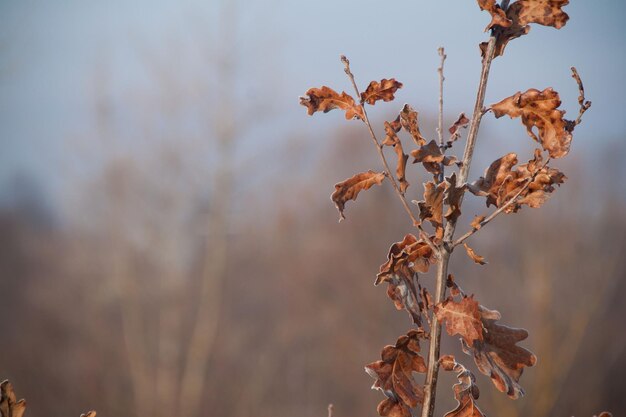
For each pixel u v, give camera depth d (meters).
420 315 1.72
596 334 19.39
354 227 24.80
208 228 25.00
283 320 25.00
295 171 26.53
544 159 1.73
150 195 24.58
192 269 26.14
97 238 25.16
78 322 24.83
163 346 24.73
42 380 24.38
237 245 26.50
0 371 24.22
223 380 25.08
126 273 24.27
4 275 25.92
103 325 25.22
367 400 23.48
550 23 1.69
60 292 25.17
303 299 24.81
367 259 24.28
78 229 25.53
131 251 24.47
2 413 1.73
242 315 26.14
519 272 19.16
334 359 24.11
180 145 24.66
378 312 23.95
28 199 29.62
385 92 1.81
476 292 19.02
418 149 1.73
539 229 19.45
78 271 25.30
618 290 19.53
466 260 19.23
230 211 25.33
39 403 24.16
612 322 19.44
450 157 1.73
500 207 1.69
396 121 1.78
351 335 24.00
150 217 24.55
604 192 20.56
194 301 25.91
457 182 1.72
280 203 26.30
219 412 24.70
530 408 18.08
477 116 1.71
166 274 25.00
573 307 18.88
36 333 24.89
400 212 24.89
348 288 24.38
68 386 24.38
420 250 1.73
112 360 24.72
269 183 26.50
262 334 25.45
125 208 24.28
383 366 1.72
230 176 24.88
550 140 1.66
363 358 23.78
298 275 24.91
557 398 19.05
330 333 24.25
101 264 24.78
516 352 1.72
